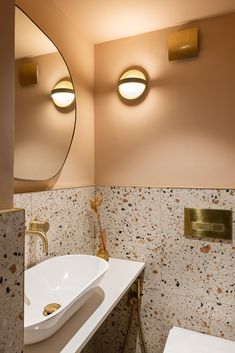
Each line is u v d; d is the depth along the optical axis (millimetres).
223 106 1331
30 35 1071
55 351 784
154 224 1476
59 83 1264
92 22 1403
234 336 1322
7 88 552
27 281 1016
